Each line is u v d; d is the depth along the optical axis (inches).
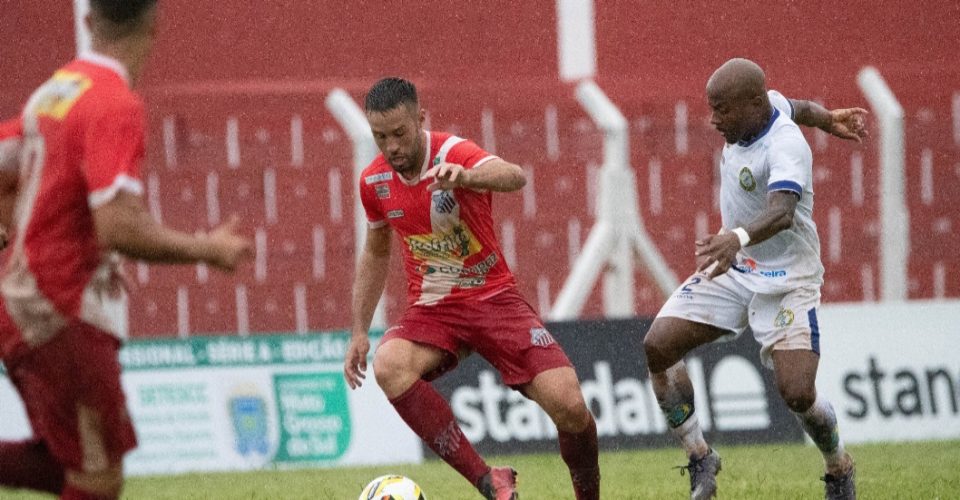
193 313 1884.8
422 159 816.3
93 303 584.1
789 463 1291.8
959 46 2400.3
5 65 2114.9
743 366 1472.7
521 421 1423.5
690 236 2057.1
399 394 831.1
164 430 1382.9
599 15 2356.1
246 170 1939.0
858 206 2054.6
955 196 2057.1
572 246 1999.3
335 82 2183.8
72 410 583.5
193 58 2207.2
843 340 1509.6
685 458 1343.5
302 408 1408.7
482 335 844.0
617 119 1704.0
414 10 2301.9
